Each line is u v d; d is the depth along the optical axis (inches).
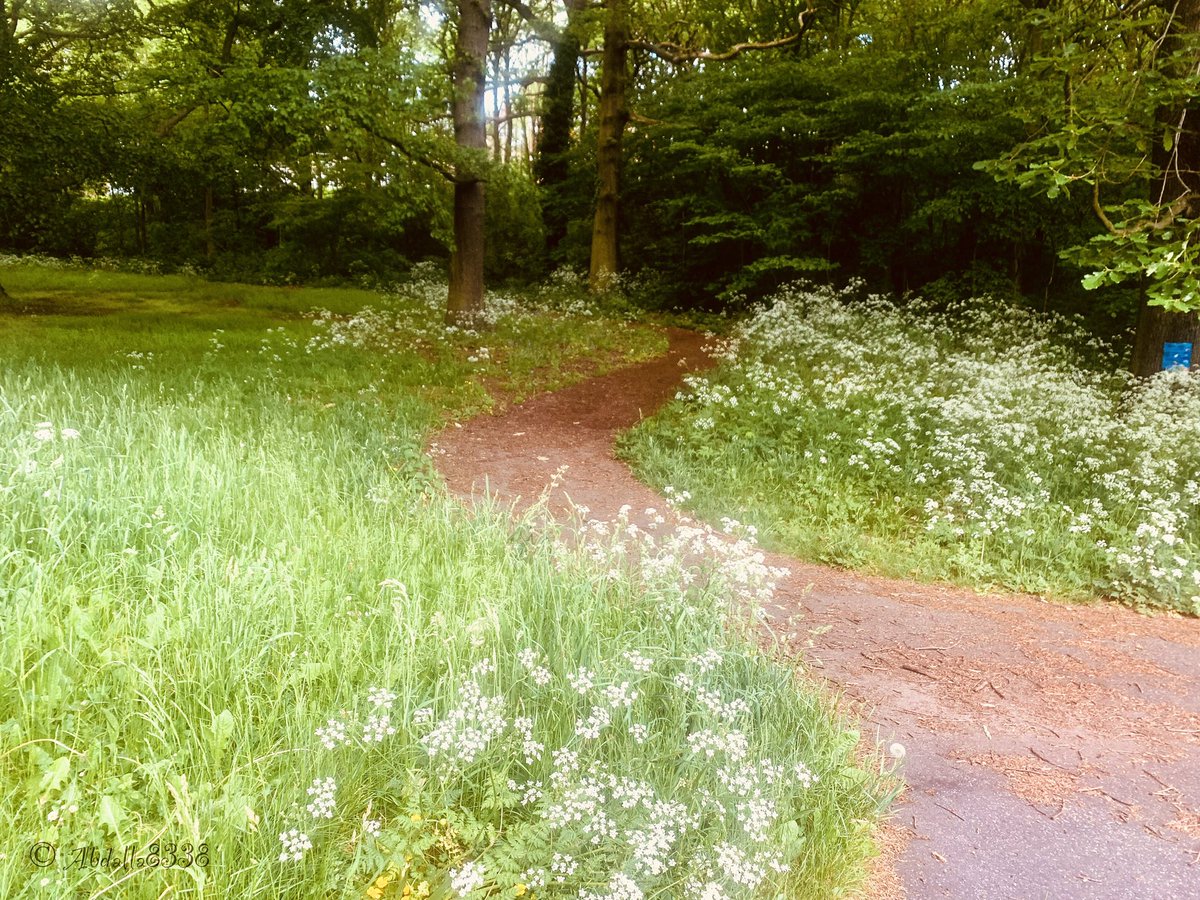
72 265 1085.1
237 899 83.7
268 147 631.2
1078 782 142.5
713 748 119.2
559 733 121.9
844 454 347.3
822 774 128.0
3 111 581.3
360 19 594.9
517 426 414.0
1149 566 253.9
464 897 89.6
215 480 197.2
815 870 110.3
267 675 125.5
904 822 128.7
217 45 660.1
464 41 586.2
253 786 97.1
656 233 975.0
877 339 551.2
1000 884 115.1
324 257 1128.8
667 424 400.2
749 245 845.8
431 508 230.1
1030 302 672.4
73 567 144.9
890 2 781.9
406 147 528.1
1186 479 324.2
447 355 524.7
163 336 502.3
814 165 785.6
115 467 196.2
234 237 1243.2
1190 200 384.2
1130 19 370.3
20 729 98.8
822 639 201.0
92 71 690.2
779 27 850.8
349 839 98.6
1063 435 361.4
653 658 143.8
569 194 1055.0
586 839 102.0
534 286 948.0
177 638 122.1
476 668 123.8
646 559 184.9
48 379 316.8
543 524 241.6
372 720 108.4
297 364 452.8
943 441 338.0
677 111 855.1
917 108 631.2
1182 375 416.2
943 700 171.8
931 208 647.1
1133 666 195.9
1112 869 119.6
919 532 295.7
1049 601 247.9
